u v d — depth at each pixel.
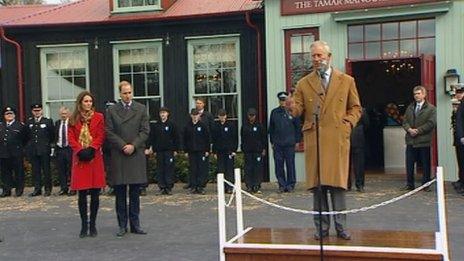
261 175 12.80
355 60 13.84
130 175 8.54
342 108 6.29
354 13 13.66
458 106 11.46
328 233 6.44
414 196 11.29
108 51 16.75
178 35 16.30
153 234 8.71
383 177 14.18
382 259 5.76
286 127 12.43
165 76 16.41
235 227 8.99
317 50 6.30
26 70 17.14
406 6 13.25
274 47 14.45
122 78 16.77
